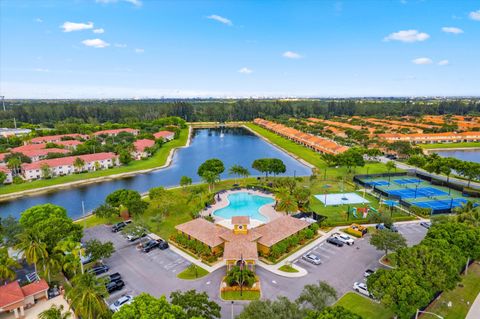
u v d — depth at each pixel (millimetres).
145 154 165875
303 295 42094
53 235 58812
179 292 42844
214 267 60969
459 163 113938
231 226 78562
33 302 50125
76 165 135250
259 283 55188
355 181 121688
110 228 79125
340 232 75812
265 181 120625
